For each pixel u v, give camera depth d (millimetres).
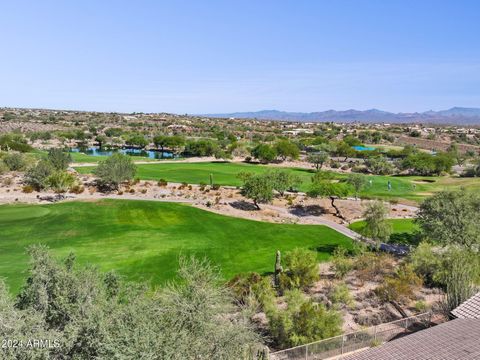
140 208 55344
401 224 51375
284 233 46750
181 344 12062
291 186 69688
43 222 47125
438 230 33438
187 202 61594
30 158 86438
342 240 44562
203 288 14203
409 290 25328
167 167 101438
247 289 25656
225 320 15062
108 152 146375
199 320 13141
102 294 15148
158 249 38875
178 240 42312
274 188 63094
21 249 37344
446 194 36625
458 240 32281
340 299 24578
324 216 56469
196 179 83062
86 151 147375
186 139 169125
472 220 33188
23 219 48031
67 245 39219
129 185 71938
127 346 11180
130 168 67750
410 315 23172
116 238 42219
